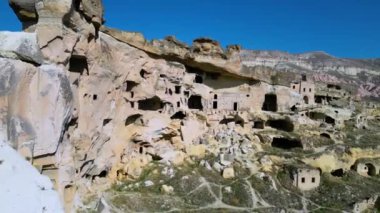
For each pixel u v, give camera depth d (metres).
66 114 33.44
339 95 84.00
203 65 57.62
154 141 53.69
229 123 61.97
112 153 47.56
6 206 17.55
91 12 38.69
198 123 58.50
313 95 73.62
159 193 46.03
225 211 44.25
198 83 59.78
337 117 72.62
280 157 56.84
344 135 67.38
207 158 55.06
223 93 61.81
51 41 33.25
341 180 56.06
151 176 49.25
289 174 53.22
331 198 50.81
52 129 31.12
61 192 33.84
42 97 30.33
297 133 63.25
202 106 60.22
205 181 49.81
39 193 19.50
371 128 77.50
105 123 45.66
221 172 52.47
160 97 53.53
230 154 55.09
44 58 32.88
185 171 51.22
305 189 52.56
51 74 31.11
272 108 67.56
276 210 46.16
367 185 55.88
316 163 57.28
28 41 30.97
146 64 50.59
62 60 34.75
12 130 27.95
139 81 50.09
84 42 38.16
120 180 48.34
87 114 40.94
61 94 32.16
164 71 53.25
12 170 20.38
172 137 56.19
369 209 50.84
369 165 60.72
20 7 33.84
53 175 31.98
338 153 59.81
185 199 45.81
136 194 44.34
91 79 41.25
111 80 44.75
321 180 54.72
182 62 56.09
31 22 35.28
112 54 44.84
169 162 52.97
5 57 29.00
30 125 29.16
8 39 29.97
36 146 29.67
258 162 55.44
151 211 41.81
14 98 28.19
